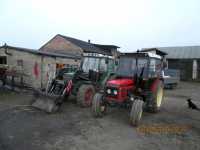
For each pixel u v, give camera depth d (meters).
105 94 6.14
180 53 28.30
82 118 6.11
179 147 4.28
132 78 6.38
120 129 5.25
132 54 6.60
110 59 8.83
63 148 3.99
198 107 8.72
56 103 6.67
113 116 6.43
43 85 12.82
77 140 4.42
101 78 8.46
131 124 5.52
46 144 4.15
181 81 24.72
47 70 13.27
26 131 4.86
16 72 11.55
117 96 5.78
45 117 6.07
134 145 4.29
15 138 4.41
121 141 4.47
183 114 7.20
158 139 4.70
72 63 16.06
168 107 8.38
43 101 6.90
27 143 4.16
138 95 6.28
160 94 7.37
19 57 13.41
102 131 5.05
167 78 15.04
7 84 11.65
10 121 5.58
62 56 14.78
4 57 14.05
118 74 6.70
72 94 8.07
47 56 13.32
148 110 7.11
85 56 8.86
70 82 7.21
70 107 7.45
